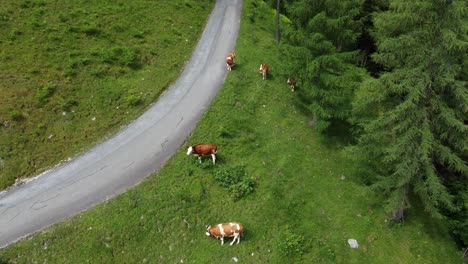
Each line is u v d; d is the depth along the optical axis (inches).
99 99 943.0
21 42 1036.5
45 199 708.7
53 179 752.3
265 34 1395.2
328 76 850.8
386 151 682.8
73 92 942.4
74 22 1169.4
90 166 783.7
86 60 1028.5
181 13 1413.6
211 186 755.4
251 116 961.5
